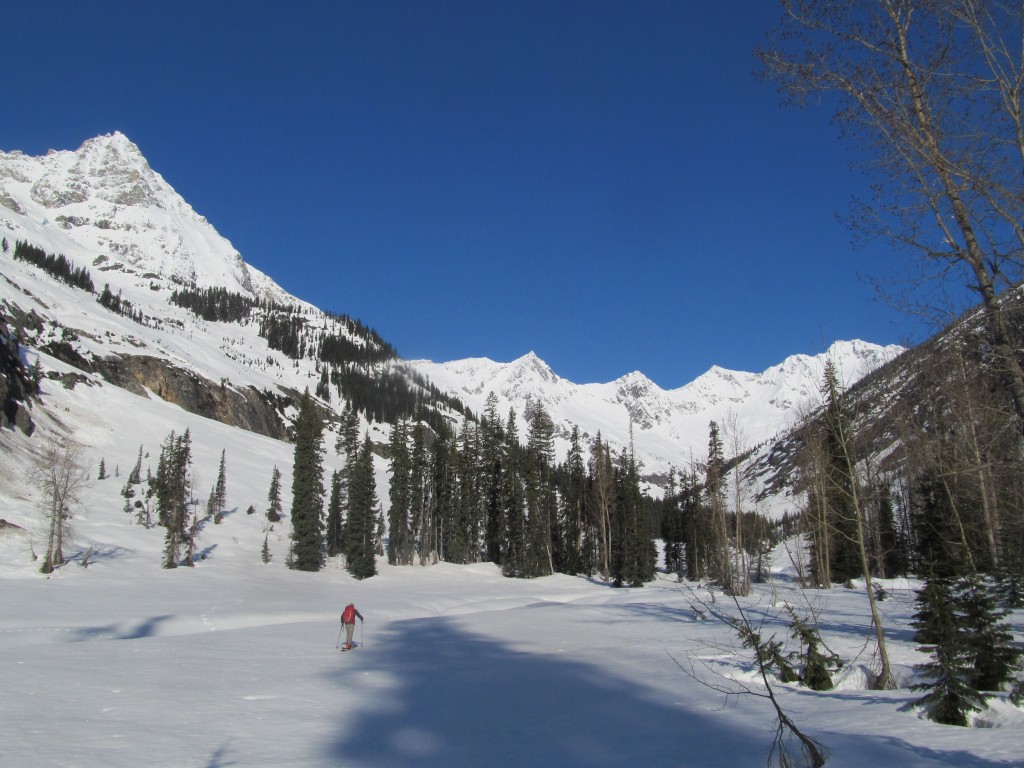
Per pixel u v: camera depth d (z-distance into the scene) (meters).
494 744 11.48
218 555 62.31
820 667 16.47
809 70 10.24
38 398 85.56
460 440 91.38
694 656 21.39
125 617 32.06
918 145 9.79
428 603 46.66
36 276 157.12
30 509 57.34
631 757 10.29
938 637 12.23
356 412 189.00
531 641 27.83
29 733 11.26
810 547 51.94
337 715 13.88
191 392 128.75
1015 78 9.53
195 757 10.25
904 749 9.48
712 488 54.50
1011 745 9.50
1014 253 9.84
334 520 74.69
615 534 76.31
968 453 16.67
